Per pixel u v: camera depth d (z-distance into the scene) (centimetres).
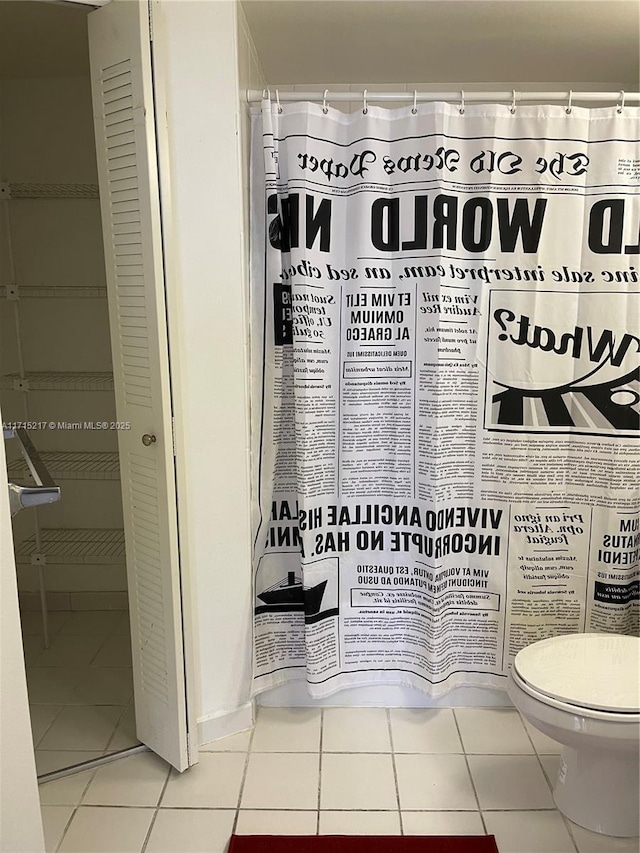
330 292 179
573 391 180
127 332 163
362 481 188
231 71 160
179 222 163
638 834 153
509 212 173
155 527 167
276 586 195
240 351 173
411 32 184
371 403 184
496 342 179
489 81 226
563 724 141
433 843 151
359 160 171
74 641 246
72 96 239
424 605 189
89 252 246
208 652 184
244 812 161
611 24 179
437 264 172
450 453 184
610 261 174
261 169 176
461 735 189
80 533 258
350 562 193
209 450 174
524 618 193
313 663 191
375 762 178
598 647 163
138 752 184
